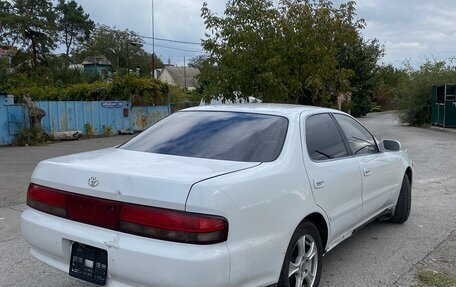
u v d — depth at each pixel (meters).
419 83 26.98
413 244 5.26
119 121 24.84
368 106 37.31
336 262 4.70
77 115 22.59
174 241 2.73
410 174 6.22
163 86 27.77
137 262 2.78
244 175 3.08
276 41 12.98
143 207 2.83
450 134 21.27
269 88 13.16
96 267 3.02
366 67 28.12
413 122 27.69
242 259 2.88
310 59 13.27
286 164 3.48
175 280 2.69
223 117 4.10
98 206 3.02
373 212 5.05
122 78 25.88
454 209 6.91
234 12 13.45
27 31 52.88
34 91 25.62
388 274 4.37
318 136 4.13
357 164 4.52
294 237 3.43
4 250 5.03
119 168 3.14
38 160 13.27
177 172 3.02
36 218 3.38
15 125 18.81
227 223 2.79
